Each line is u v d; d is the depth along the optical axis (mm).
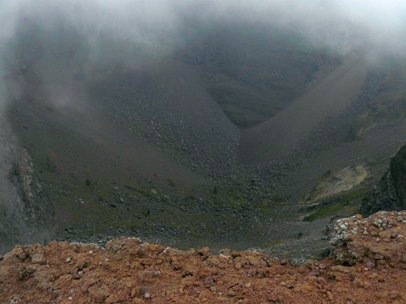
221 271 15680
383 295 14195
